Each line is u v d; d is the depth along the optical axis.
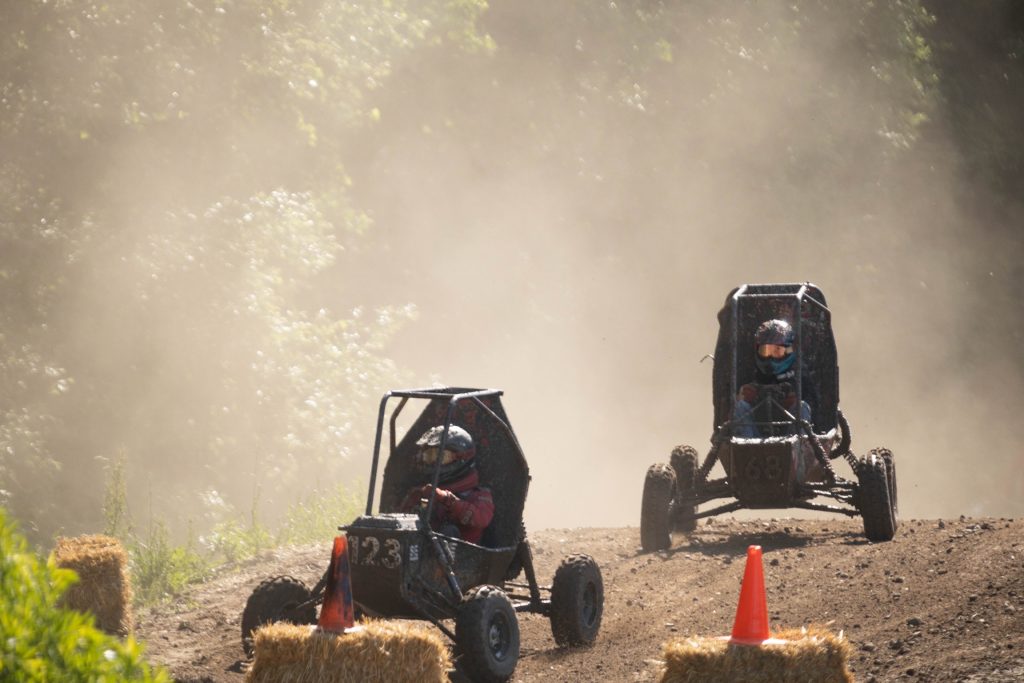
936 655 29.41
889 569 38.72
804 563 41.75
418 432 35.72
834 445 50.97
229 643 35.47
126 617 35.94
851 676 22.12
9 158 78.56
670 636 34.88
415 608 30.25
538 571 45.44
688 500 49.28
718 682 21.25
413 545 30.25
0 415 70.00
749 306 52.25
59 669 13.71
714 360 51.66
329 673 23.09
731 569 42.41
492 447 35.09
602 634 36.12
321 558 46.56
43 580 14.56
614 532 52.66
